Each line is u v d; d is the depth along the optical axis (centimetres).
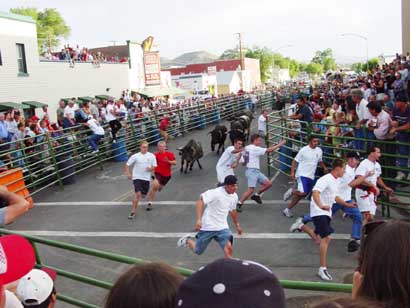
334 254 839
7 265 228
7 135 1461
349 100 1270
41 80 2519
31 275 357
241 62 8112
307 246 886
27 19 2419
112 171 1716
